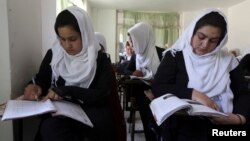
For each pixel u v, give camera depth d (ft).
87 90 3.38
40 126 3.08
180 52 4.03
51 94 3.26
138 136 7.81
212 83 3.73
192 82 3.75
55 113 2.74
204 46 3.66
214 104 3.33
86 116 3.12
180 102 2.84
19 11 3.90
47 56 4.09
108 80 3.73
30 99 3.39
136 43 7.65
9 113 2.64
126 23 24.49
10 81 3.57
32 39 4.68
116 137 3.94
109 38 24.27
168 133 3.38
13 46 3.65
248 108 3.51
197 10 23.76
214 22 3.55
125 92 6.93
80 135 3.19
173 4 21.07
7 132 3.60
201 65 3.81
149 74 7.38
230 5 21.47
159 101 3.20
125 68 9.20
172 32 24.70
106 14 24.06
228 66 3.86
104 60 3.86
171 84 3.85
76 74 3.66
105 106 3.63
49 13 7.00
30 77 4.57
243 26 20.10
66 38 3.61
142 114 5.97
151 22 24.68
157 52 8.01
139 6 22.22
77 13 3.60
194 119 3.29
